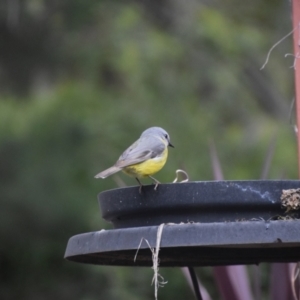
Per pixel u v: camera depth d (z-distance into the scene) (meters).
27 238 14.91
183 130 15.40
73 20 16.12
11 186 14.53
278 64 17.42
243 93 16.81
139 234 5.32
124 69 15.80
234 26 17.27
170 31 17.19
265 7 17.83
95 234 5.60
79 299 15.00
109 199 5.97
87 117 14.79
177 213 5.69
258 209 5.59
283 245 5.52
